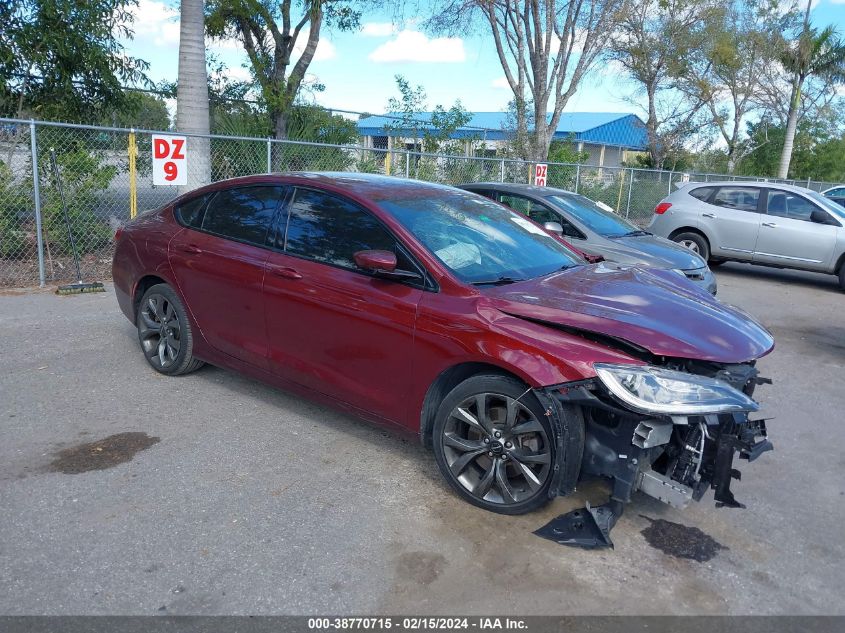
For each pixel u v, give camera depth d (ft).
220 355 16.15
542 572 10.32
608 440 10.84
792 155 120.26
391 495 12.35
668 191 66.44
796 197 38.22
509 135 65.62
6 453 13.33
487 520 11.65
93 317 23.22
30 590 9.44
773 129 115.65
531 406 10.96
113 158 33.06
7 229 30.78
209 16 46.16
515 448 11.34
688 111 84.74
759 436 11.56
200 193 16.98
